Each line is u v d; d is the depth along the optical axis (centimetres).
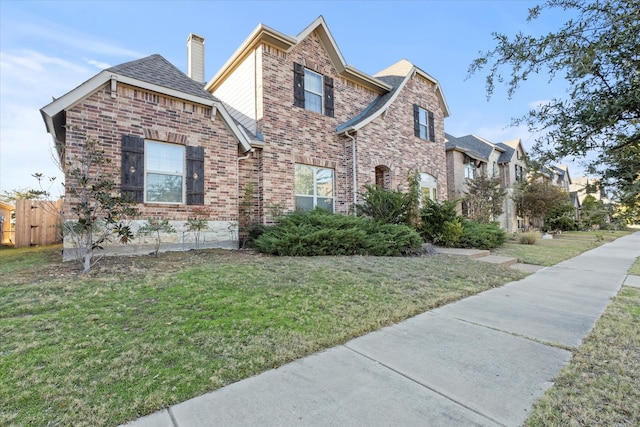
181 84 868
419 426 217
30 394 235
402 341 360
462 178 2152
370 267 707
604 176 199
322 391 257
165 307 416
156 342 322
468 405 242
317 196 1183
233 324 374
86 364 277
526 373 292
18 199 1128
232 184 934
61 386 246
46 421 211
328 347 340
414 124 1473
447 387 267
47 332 335
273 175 1052
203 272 591
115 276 550
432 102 1596
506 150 2633
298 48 1151
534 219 2508
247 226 979
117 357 291
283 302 459
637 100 164
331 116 1238
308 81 1191
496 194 1919
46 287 477
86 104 719
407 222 1148
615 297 569
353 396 251
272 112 1062
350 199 1226
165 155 834
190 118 866
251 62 1106
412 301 501
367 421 221
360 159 1224
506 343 359
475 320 437
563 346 353
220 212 909
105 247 730
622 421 226
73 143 693
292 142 1108
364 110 1364
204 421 217
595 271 849
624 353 335
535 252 1205
